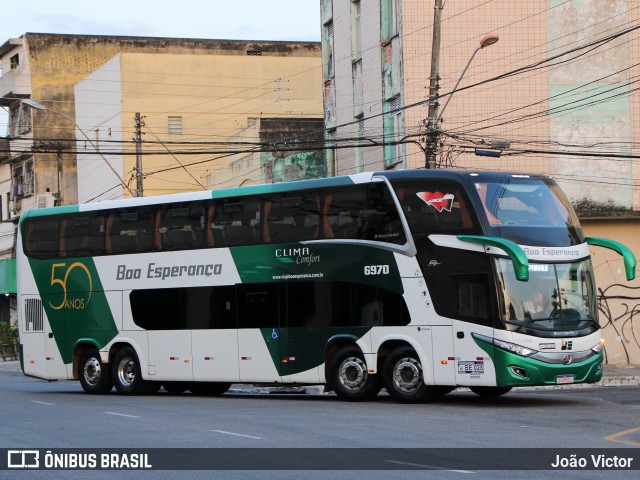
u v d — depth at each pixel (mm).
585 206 32812
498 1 32969
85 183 59094
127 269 24578
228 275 22500
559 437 14148
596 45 33031
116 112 55281
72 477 11359
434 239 19359
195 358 22984
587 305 19219
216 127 56125
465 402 20250
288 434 14797
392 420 16641
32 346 26656
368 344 20172
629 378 26547
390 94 34062
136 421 17234
